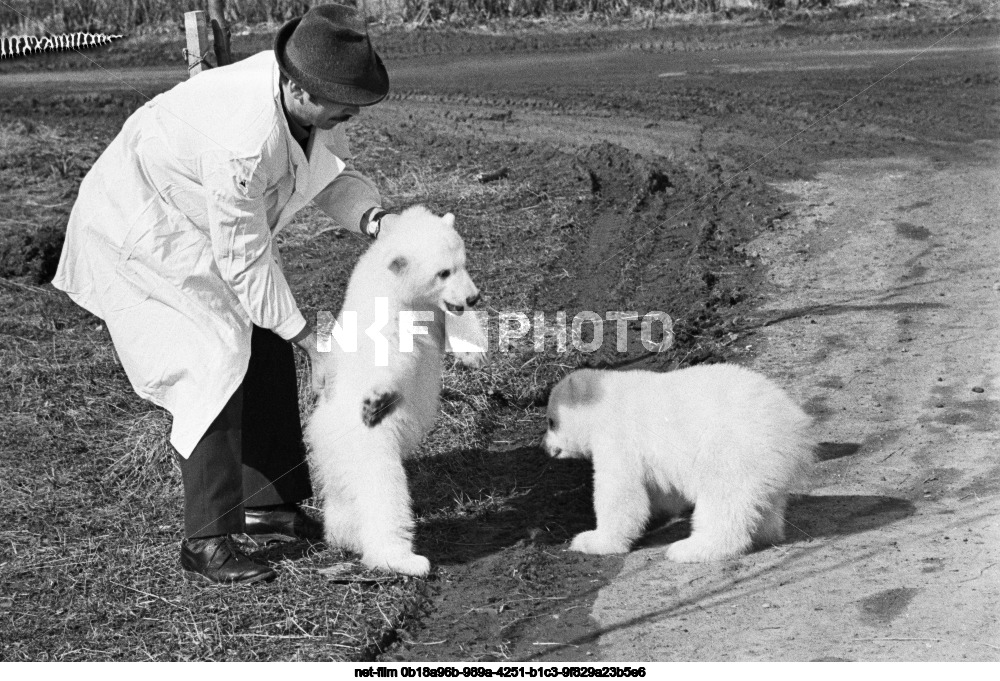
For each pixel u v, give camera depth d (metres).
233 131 4.41
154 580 5.02
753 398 5.21
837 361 7.28
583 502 5.93
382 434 5.07
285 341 5.40
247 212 4.45
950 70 14.95
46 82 15.24
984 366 7.05
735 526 5.17
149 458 6.07
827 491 5.76
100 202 4.73
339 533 5.32
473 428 6.63
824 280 8.63
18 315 7.99
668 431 5.30
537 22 19.48
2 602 4.82
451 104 14.17
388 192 10.73
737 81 14.87
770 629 4.54
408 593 4.92
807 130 12.45
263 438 5.39
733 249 9.30
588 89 14.67
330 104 4.50
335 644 4.54
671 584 5.02
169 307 4.73
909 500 5.59
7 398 6.79
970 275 8.51
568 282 8.73
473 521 5.73
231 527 5.00
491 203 10.44
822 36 17.67
